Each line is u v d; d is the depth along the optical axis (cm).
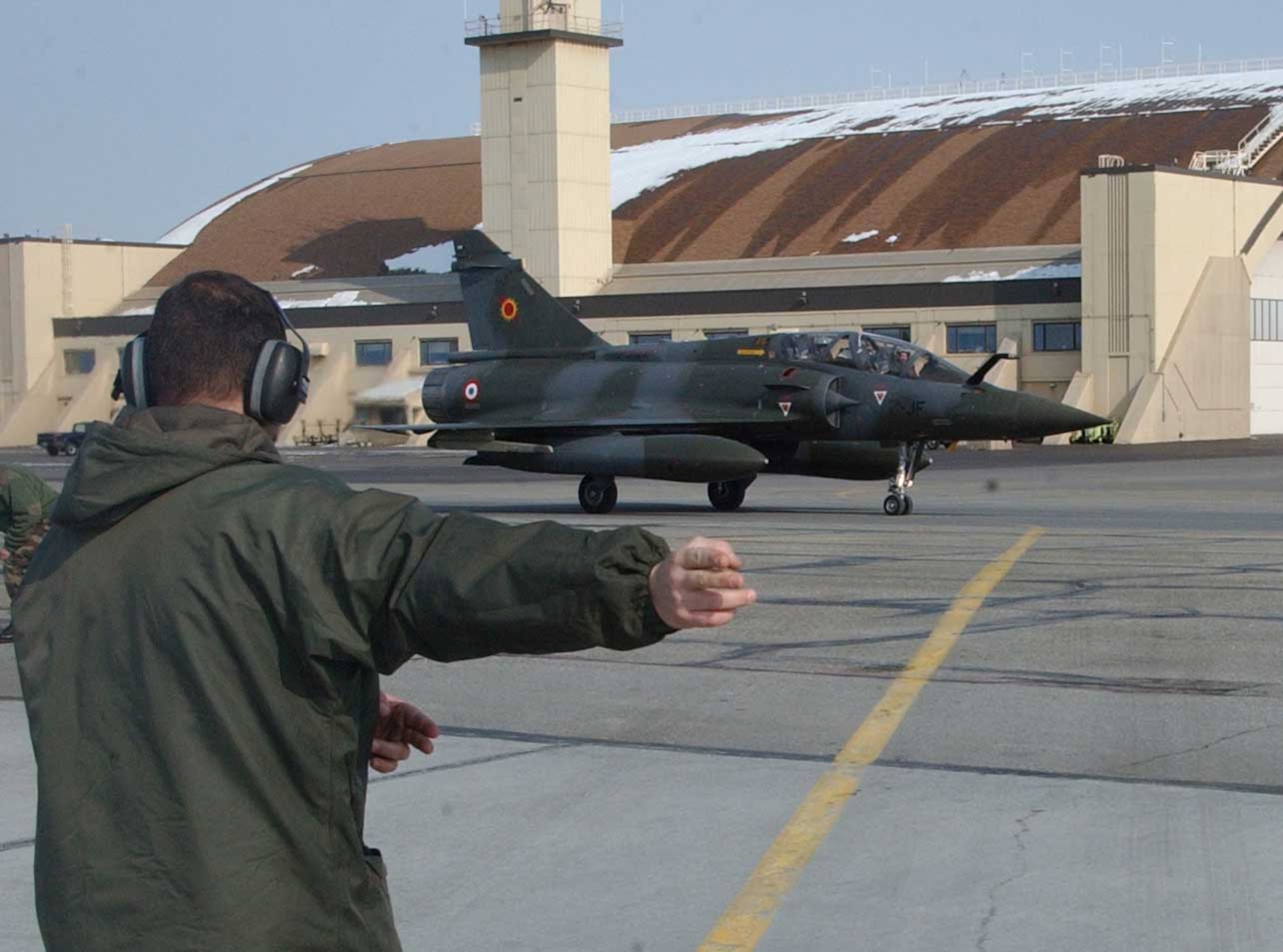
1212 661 1127
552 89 6700
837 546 1992
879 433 2580
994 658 1151
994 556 1839
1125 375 6006
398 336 7419
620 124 9662
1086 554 1855
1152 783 781
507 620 261
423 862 663
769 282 6750
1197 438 6228
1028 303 6212
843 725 930
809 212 7219
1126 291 5978
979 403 2520
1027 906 599
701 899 613
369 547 272
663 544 264
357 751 288
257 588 275
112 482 280
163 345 300
